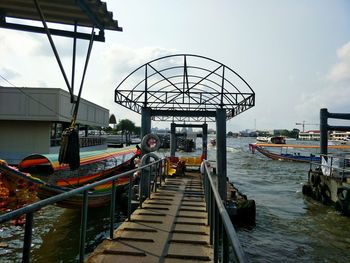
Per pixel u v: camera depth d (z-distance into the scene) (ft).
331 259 33.58
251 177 99.76
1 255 28.63
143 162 39.29
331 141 339.16
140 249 18.20
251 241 38.19
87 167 74.64
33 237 33.88
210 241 19.60
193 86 48.55
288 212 52.80
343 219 48.32
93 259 16.58
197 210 28.71
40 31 19.30
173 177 55.83
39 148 94.68
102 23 18.92
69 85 18.61
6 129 95.14
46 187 30.81
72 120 19.45
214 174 61.26
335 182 54.80
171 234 21.25
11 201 25.62
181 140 230.89
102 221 42.22
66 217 40.57
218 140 43.19
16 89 92.12
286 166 136.46
